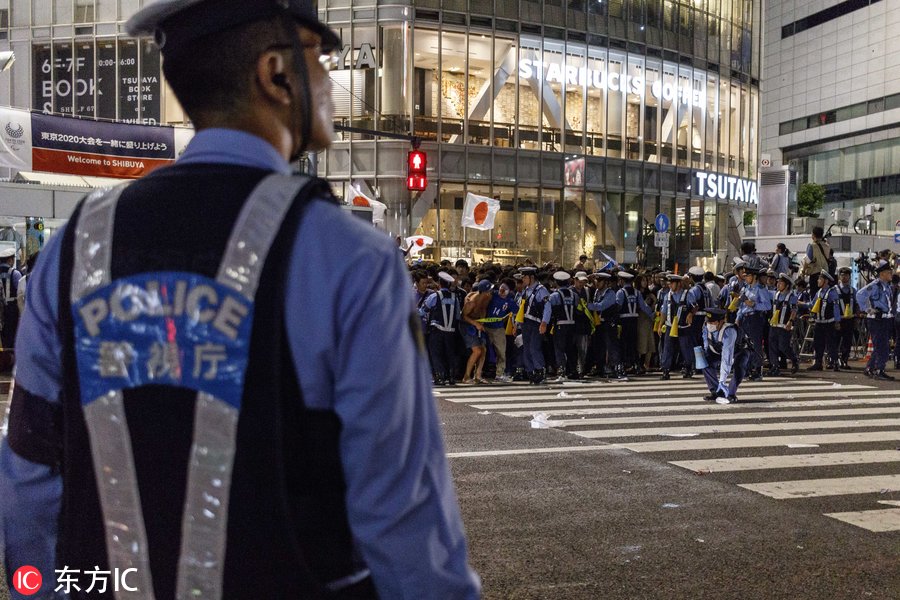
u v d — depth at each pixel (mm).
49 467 1392
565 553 5094
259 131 1407
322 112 1529
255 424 1211
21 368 1409
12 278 14406
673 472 7367
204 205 1300
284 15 1404
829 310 17578
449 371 14867
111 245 1326
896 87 67188
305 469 1255
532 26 35625
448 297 14680
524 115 35656
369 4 33500
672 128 40188
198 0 1354
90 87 34375
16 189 14945
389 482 1220
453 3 34188
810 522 5836
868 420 10492
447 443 8672
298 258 1249
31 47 34844
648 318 16828
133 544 1250
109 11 34062
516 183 35438
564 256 36500
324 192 1359
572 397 12742
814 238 19656
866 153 71625
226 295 1239
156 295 1270
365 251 1262
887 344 15906
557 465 7605
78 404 1314
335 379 1238
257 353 1219
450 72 34281
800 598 4426
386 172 33438
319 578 1252
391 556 1219
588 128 37250
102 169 18062
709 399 12383
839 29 73438
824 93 75500
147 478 1241
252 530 1207
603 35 37500
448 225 34281
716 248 42625
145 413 1253
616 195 38125
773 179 38938
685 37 40719
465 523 5711
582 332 15297
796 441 8961
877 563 4988
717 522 5805
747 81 44562
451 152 34219
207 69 1384
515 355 15859
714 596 4438
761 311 15656
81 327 1315
